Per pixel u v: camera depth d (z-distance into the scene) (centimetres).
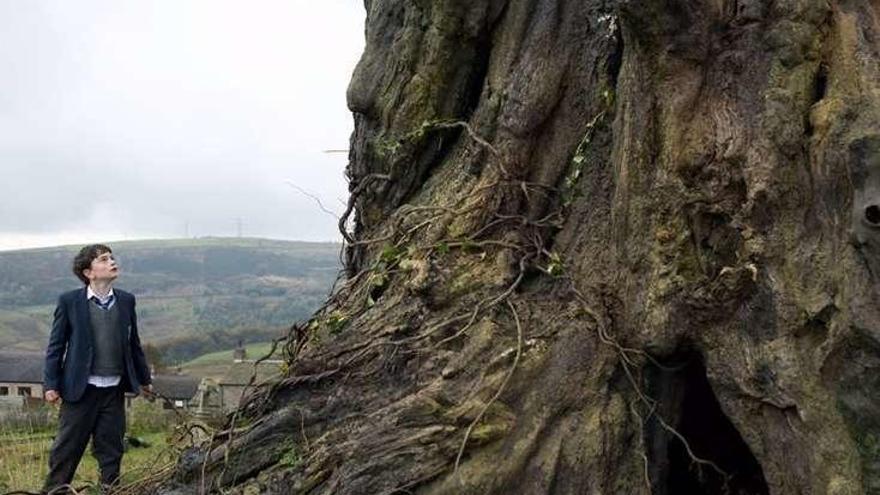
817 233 545
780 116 557
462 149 829
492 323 664
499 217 729
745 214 564
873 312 503
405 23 862
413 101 851
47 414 2047
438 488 607
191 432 890
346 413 679
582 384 631
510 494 607
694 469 712
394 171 866
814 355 539
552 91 725
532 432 618
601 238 671
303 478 644
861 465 522
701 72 593
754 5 575
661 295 596
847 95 538
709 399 689
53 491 855
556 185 723
